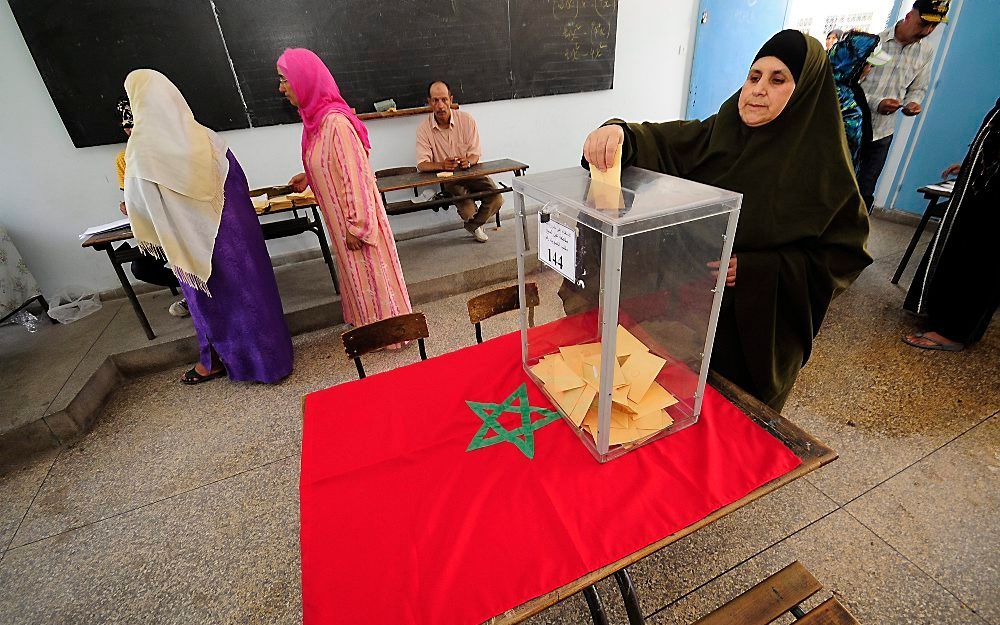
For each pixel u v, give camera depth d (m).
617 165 0.74
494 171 2.88
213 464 1.70
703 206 0.60
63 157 2.62
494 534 0.63
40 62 2.40
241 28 2.69
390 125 3.29
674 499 0.66
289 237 3.28
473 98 3.40
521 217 0.83
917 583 1.12
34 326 2.54
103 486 1.64
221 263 1.77
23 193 2.60
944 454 1.46
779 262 0.98
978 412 1.62
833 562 1.18
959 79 2.88
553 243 0.73
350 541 0.64
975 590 1.10
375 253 2.00
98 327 2.49
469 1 3.10
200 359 2.17
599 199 0.62
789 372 1.13
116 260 2.14
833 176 0.94
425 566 0.60
